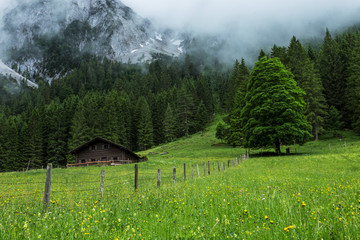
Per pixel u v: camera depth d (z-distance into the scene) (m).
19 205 7.10
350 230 3.36
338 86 63.59
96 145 49.44
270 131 38.72
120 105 103.44
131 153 49.56
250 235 3.47
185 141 81.50
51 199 8.36
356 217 3.84
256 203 5.73
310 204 5.41
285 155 39.09
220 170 23.06
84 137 77.94
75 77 183.00
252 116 43.22
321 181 11.20
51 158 75.62
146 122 94.44
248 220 4.33
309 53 89.88
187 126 94.31
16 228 4.25
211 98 130.00
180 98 99.88
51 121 83.62
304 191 7.55
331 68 67.25
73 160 73.69
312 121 54.31
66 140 83.56
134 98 131.88
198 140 79.50
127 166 35.38
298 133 37.16
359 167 19.47
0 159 74.44
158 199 6.94
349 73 60.84
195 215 4.87
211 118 114.62
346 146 42.16
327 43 77.25
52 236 3.87
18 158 73.94
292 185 9.54
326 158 28.06
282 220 4.09
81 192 10.23
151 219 4.63
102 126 84.44
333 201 5.59
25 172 27.72
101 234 3.82
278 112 38.72
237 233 3.72
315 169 19.41
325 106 56.06
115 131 86.00
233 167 25.97
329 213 4.36
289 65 68.94
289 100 38.56
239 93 67.12
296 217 4.26
